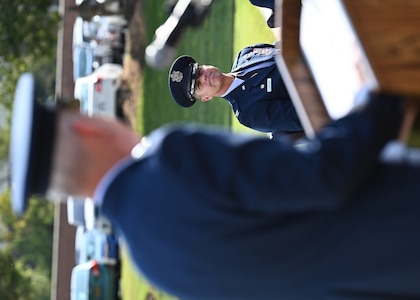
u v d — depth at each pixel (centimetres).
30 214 4381
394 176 322
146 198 317
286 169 304
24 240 4444
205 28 1688
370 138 311
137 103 2402
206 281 322
